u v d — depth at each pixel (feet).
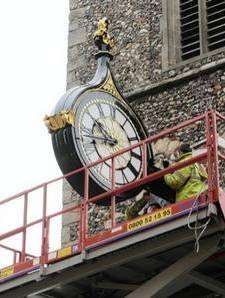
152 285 35.94
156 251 35.91
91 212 51.26
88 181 39.93
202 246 35.35
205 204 33.96
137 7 56.34
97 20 57.52
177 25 54.90
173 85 52.42
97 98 43.06
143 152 38.01
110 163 41.75
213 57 52.03
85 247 36.60
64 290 41.11
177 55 53.88
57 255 37.55
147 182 37.42
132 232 35.42
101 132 42.47
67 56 57.62
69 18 58.75
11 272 39.11
